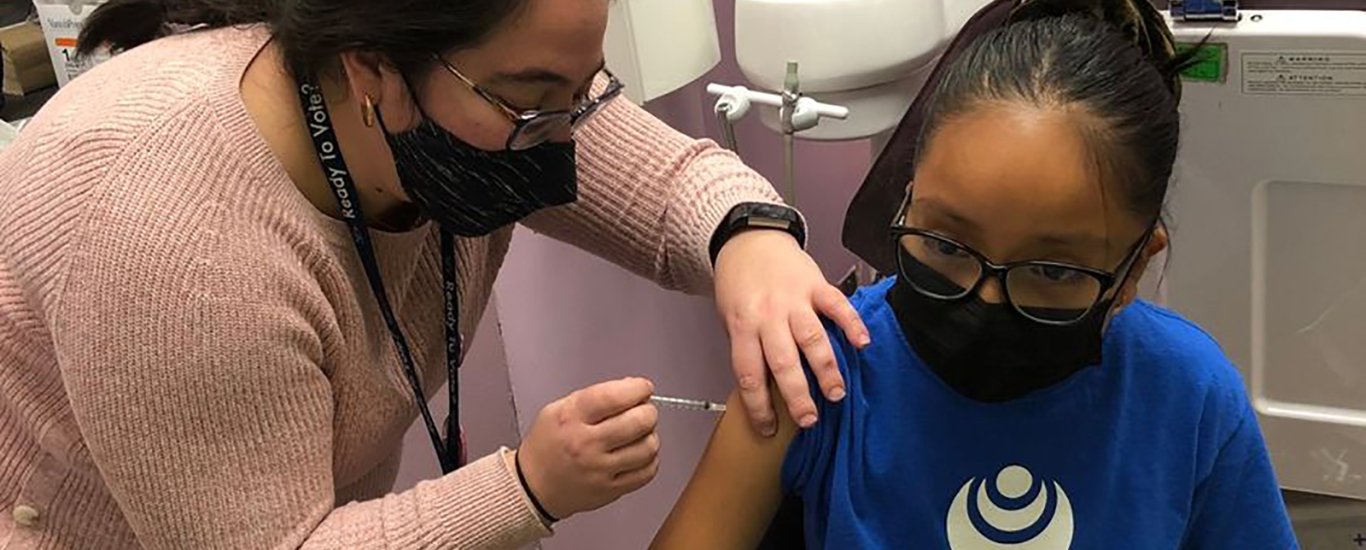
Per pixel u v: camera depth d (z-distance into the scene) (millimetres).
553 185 940
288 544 866
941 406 925
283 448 863
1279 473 1672
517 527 903
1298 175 1444
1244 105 1422
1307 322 1553
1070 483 933
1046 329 853
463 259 1083
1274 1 1472
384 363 1021
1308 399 1605
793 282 977
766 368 933
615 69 1467
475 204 933
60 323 827
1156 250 909
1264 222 1502
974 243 839
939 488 930
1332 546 1761
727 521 941
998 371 884
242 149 859
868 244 1298
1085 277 844
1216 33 1388
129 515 861
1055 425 928
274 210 870
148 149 828
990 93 839
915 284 877
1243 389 975
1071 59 850
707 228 1089
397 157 907
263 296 842
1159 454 941
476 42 823
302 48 844
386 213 992
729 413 956
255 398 843
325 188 926
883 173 1246
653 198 1144
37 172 842
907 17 1464
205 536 846
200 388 822
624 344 1949
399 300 1033
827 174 2129
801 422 891
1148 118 843
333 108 899
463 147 887
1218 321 1573
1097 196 821
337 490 1072
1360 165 1413
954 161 827
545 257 1793
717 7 1818
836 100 1517
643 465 915
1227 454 965
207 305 816
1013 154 810
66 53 1516
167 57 904
